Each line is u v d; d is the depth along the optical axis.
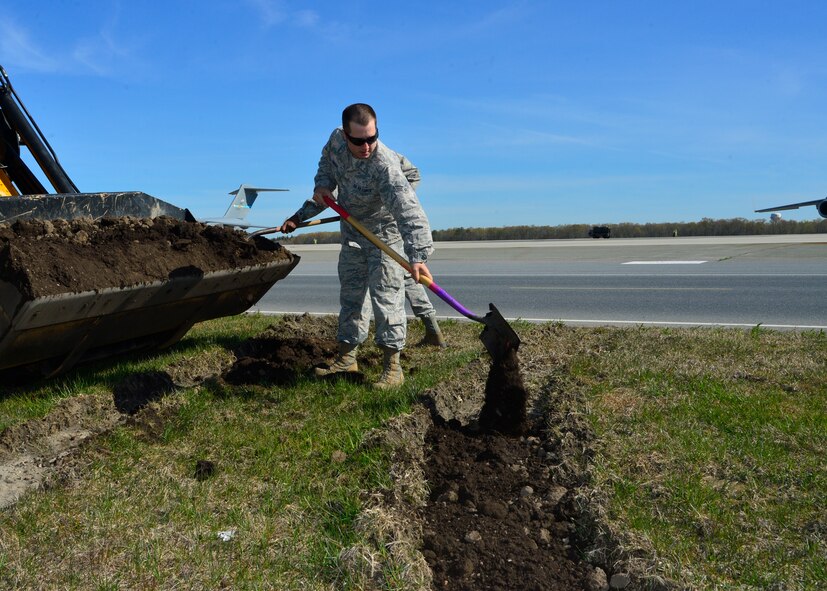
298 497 3.51
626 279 13.23
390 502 3.33
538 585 2.81
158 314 5.23
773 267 14.73
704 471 3.61
